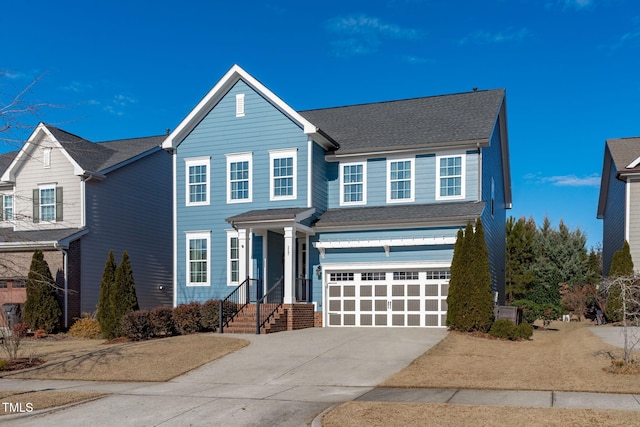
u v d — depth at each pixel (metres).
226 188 25.08
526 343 18.48
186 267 25.39
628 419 8.54
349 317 23.09
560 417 8.77
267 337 19.31
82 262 26.52
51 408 10.80
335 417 9.31
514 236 40.50
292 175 23.98
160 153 32.38
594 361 13.98
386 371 13.69
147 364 15.47
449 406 9.80
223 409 10.51
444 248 21.73
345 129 27.17
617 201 29.31
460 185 23.30
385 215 22.92
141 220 30.53
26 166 28.14
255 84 24.61
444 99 28.11
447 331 20.23
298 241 24.86
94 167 27.78
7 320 23.61
